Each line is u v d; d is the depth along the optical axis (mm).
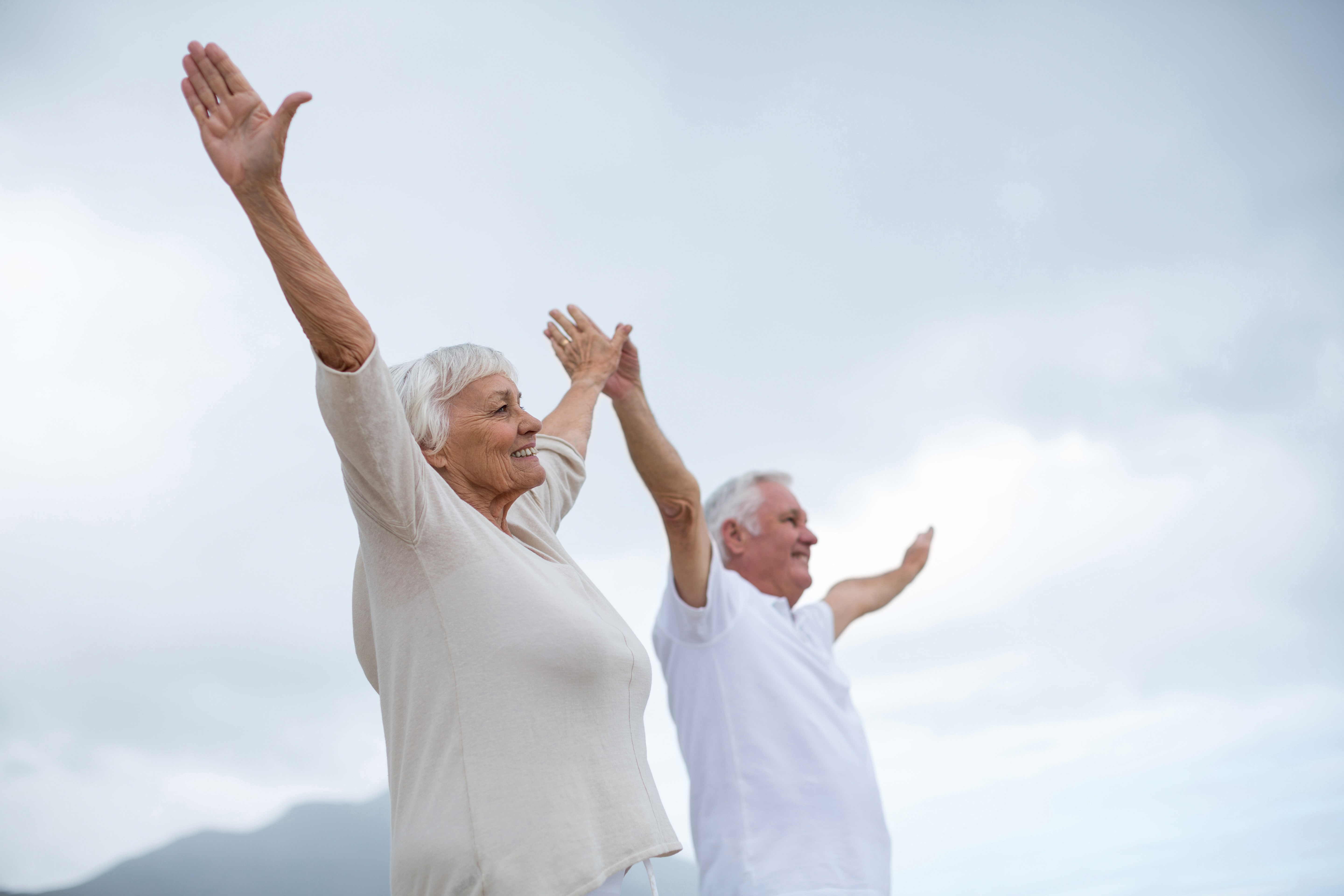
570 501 2307
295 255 1415
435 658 1589
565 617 1629
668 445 2781
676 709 2887
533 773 1523
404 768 1592
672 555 2846
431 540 1607
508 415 1841
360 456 1477
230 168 1392
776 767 2705
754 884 2600
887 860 2777
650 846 1572
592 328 2674
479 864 1464
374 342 1461
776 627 2955
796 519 3545
